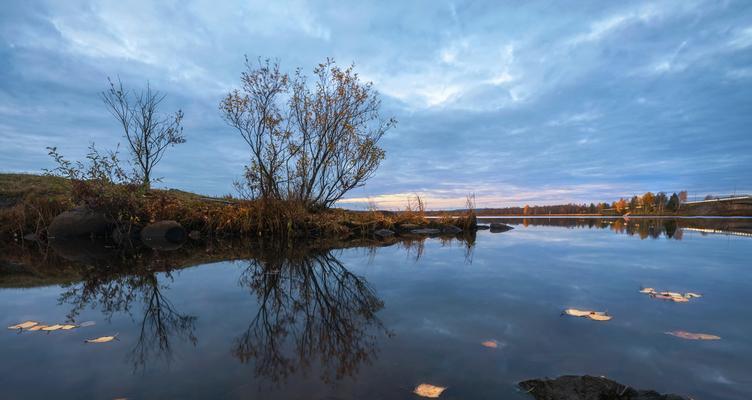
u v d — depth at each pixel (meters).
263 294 3.38
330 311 2.75
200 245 7.81
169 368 1.77
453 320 2.44
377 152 11.61
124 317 2.68
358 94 11.30
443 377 1.61
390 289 3.45
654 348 1.91
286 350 1.99
